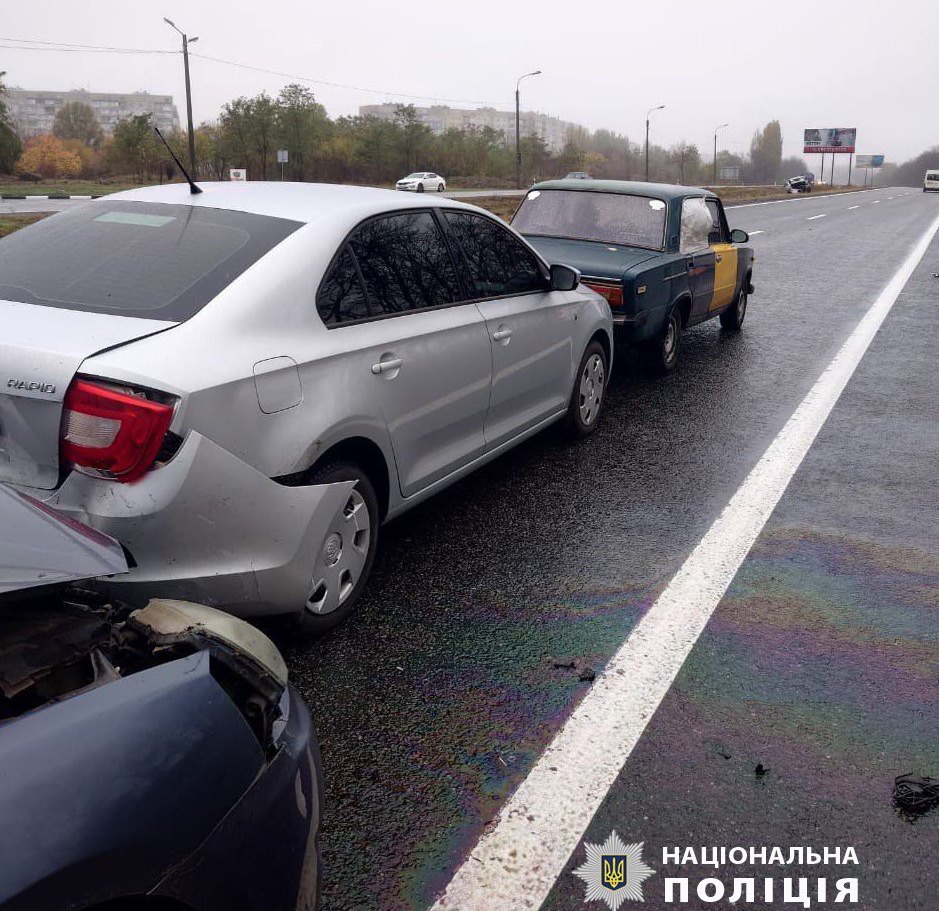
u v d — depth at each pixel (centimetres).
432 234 432
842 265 1852
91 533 186
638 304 738
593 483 550
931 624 387
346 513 360
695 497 533
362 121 8812
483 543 455
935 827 267
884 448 645
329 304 351
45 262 339
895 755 298
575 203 852
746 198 5541
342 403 341
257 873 168
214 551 295
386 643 356
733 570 434
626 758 292
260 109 7331
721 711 319
